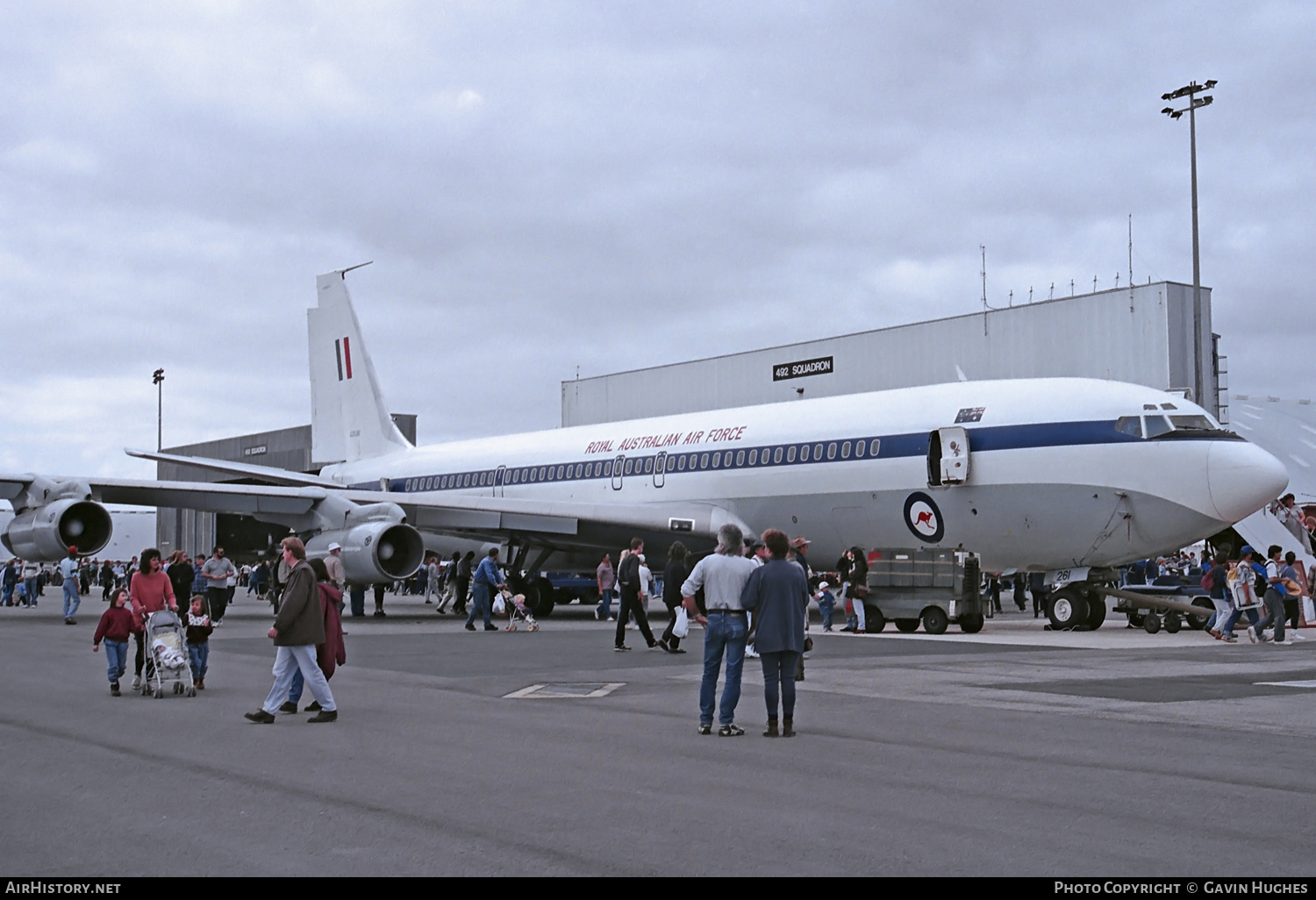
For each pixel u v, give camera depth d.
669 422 34.03
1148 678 16.27
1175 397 25.06
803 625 11.67
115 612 14.84
